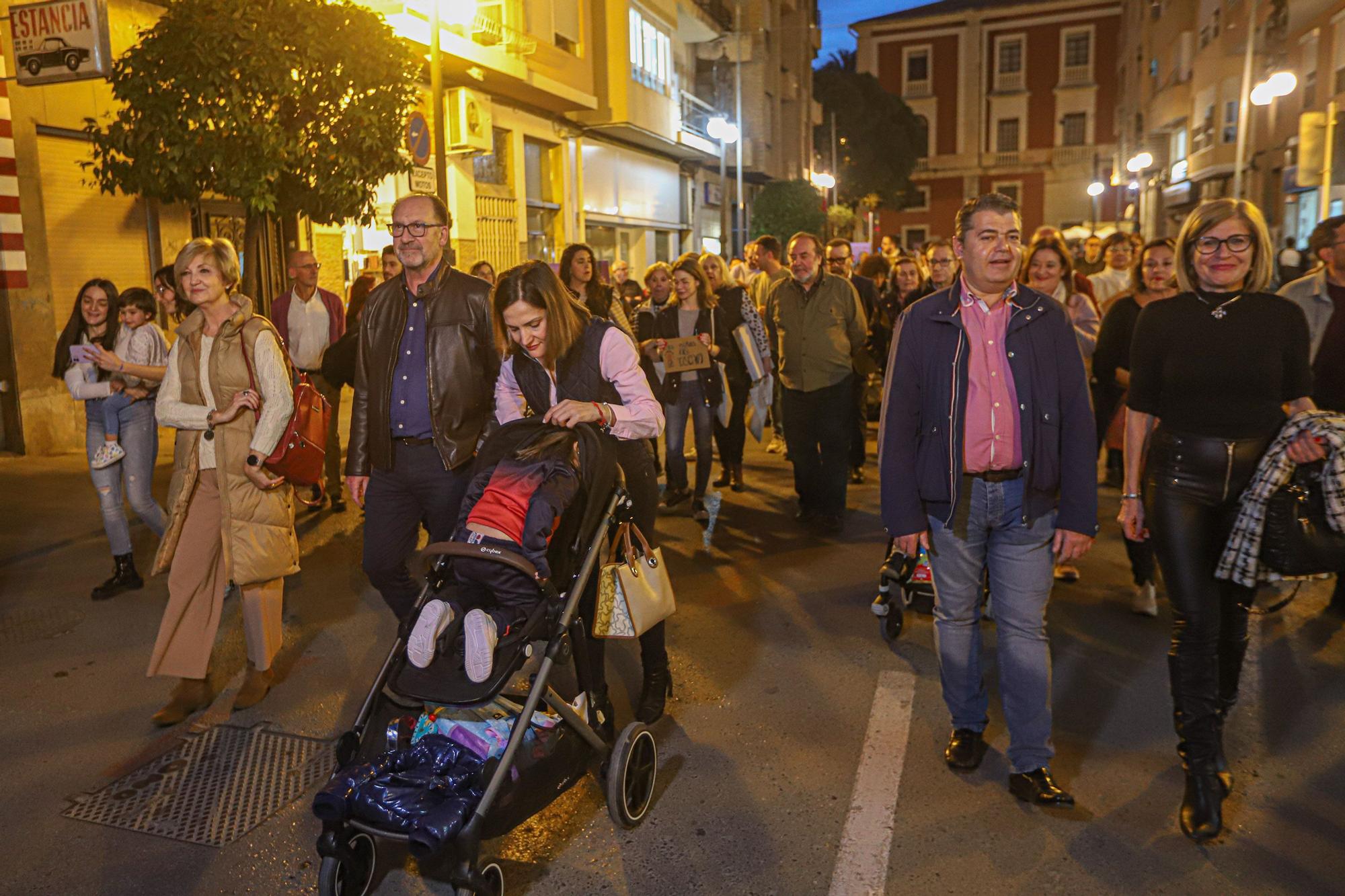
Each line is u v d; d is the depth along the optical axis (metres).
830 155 46.34
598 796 3.82
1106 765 4.00
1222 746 3.83
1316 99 24.20
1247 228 3.54
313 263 7.94
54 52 7.93
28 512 8.04
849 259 10.35
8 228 9.73
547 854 3.43
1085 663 5.01
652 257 28.38
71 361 5.98
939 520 3.75
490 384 4.27
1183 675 3.64
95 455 6.02
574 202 22.47
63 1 7.84
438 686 3.06
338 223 9.04
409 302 4.24
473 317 4.18
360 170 8.67
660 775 3.95
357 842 3.15
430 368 4.14
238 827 3.61
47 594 6.11
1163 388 3.76
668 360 7.67
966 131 61.66
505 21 17.39
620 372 3.87
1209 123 33.44
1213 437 3.62
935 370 3.67
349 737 3.19
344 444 10.84
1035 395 3.59
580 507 3.47
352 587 6.27
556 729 3.27
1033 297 3.62
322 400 4.77
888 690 4.73
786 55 39.50
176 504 4.49
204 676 4.49
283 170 8.34
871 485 9.24
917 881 3.26
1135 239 9.34
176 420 4.46
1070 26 59.12
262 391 4.45
